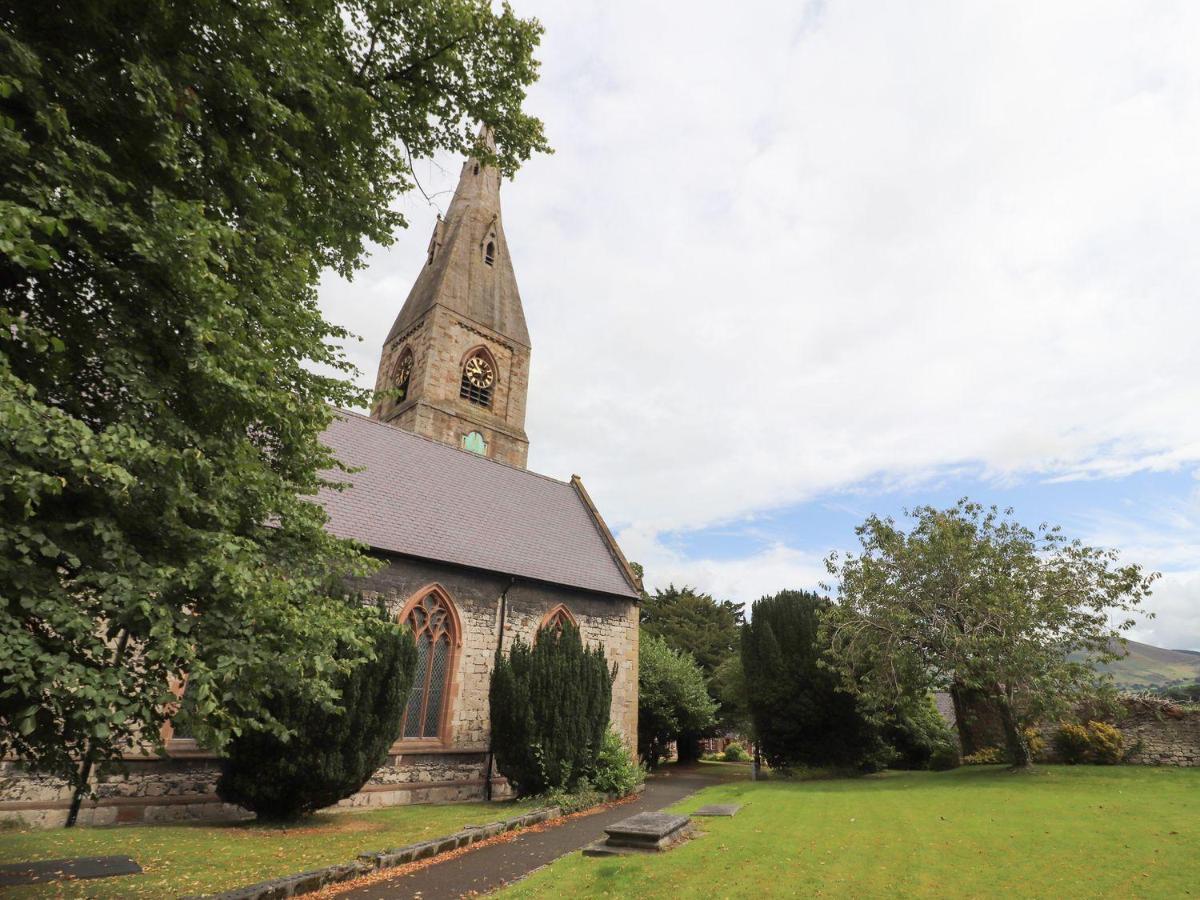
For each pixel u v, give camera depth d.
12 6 6.24
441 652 18.33
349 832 11.88
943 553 18.92
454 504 21.91
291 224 8.09
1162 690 24.36
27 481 5.04
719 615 48.00
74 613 5.62
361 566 9.19
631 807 15.94
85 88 6.41
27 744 6.56
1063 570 17.81
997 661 17.16
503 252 43.59
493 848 10.99
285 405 7.64
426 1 9.37
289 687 7.97
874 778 20.14
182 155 7.21
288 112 7.27
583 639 21.83
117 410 6.73
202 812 13.45
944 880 7.71
